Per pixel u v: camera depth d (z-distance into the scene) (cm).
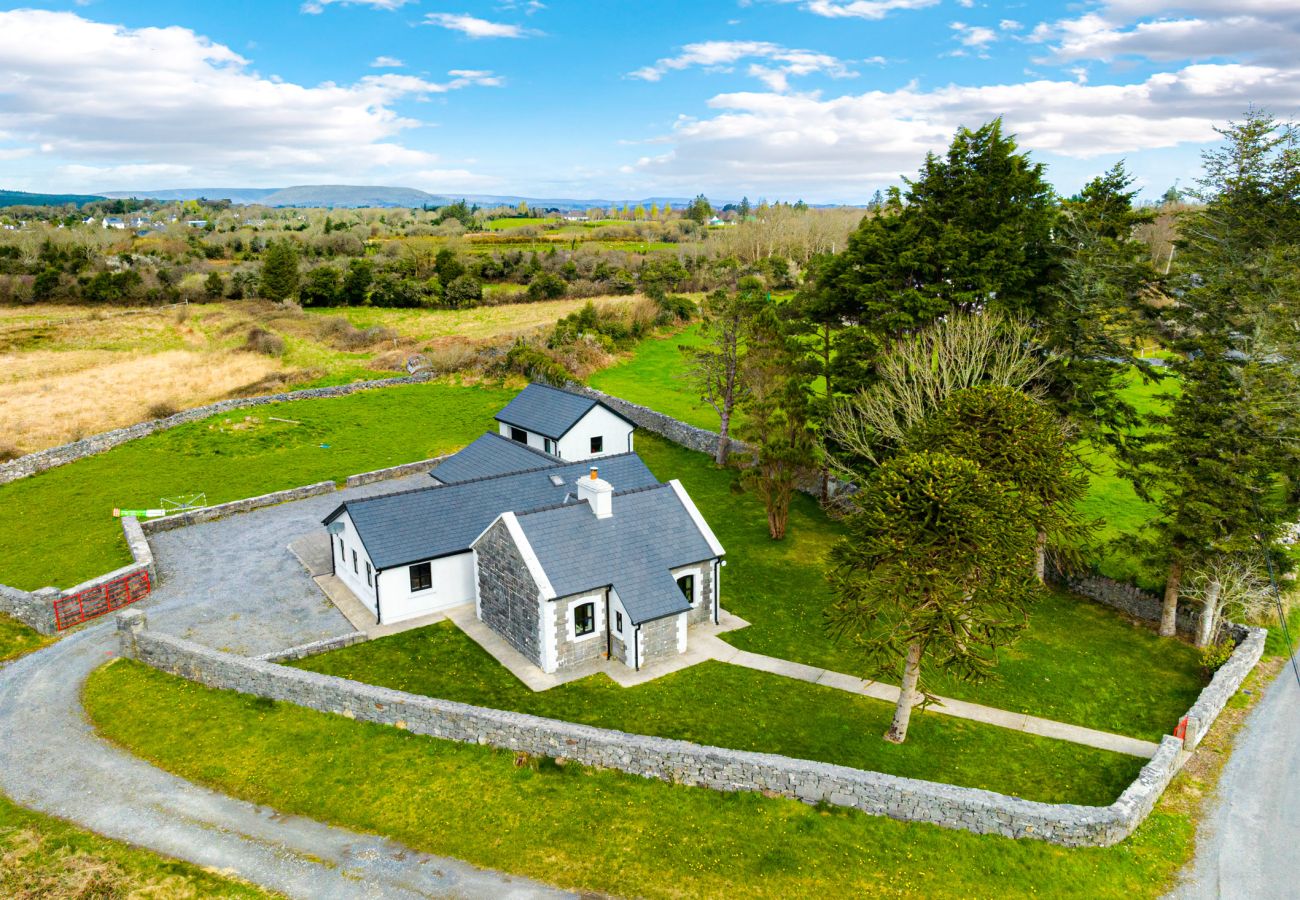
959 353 3575
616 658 2916
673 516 3231
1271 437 2872
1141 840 1973
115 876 1764
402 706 2345
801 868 1834
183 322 8981
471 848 1897
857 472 4009
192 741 2288
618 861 1853
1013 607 2314
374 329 8400
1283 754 2403
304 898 1739
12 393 6141
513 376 6956
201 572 3553
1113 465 4616
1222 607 3042
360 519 3206
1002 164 4016
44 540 3828
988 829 1956
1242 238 3712
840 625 2392
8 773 2128
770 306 4575
